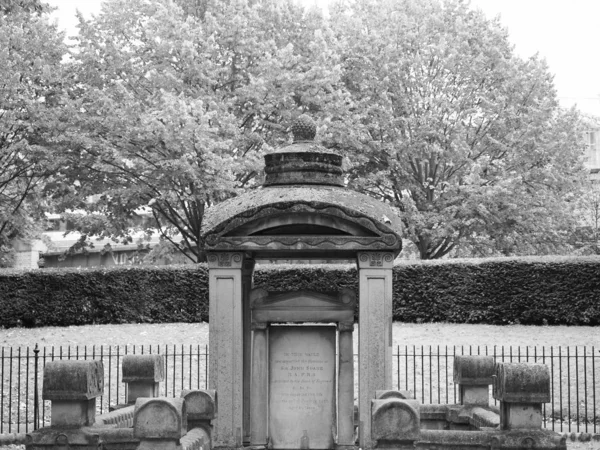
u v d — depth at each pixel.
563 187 32.78
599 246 40.06
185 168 24.94
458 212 31.59
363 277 10.03
